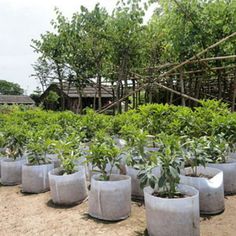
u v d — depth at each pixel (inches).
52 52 521.3
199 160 164.4
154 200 136.7
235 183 190.4
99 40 451.8
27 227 157.8
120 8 427.2
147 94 595.5
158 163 142.6
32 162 221.9
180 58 418.0
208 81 545.3
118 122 268.7
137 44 441.4
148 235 141.9
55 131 244.8
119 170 200.7
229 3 379.9
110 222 158.6
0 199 203.2
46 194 209.2
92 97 879.7
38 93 1198.3
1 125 318.3
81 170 195.9
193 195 143.0
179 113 242.1
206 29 385.7
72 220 162.9
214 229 144.5
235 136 201.6
